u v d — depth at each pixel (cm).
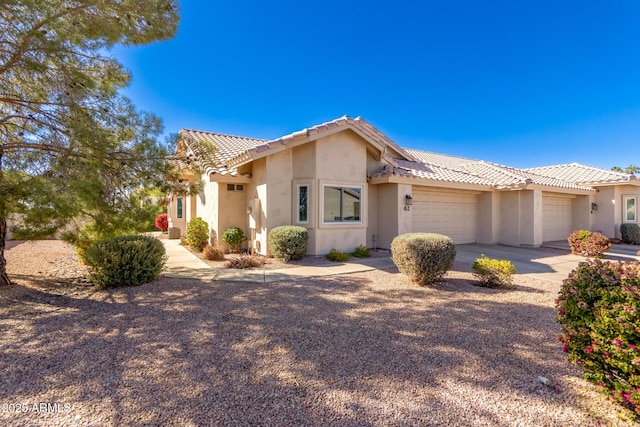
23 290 793
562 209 2169
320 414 326
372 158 1570
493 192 1848
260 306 682
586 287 358
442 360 445
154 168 882
